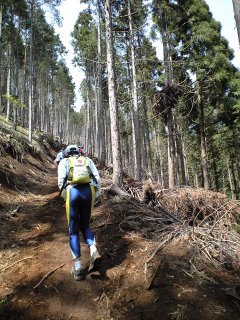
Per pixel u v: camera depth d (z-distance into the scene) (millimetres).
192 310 3516
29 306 3748
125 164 34250
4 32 23266
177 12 16953
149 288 3904
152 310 3580
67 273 4332
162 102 15469
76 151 4762
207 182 17734
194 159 33031
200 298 3691
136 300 3764
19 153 12523
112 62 8625
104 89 30547
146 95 19219
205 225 5750
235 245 4906
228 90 17828
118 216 6086
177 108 20031
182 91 15383
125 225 5664
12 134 14711
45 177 12375
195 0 16859
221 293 3797
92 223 5922
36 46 26766
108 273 4293
